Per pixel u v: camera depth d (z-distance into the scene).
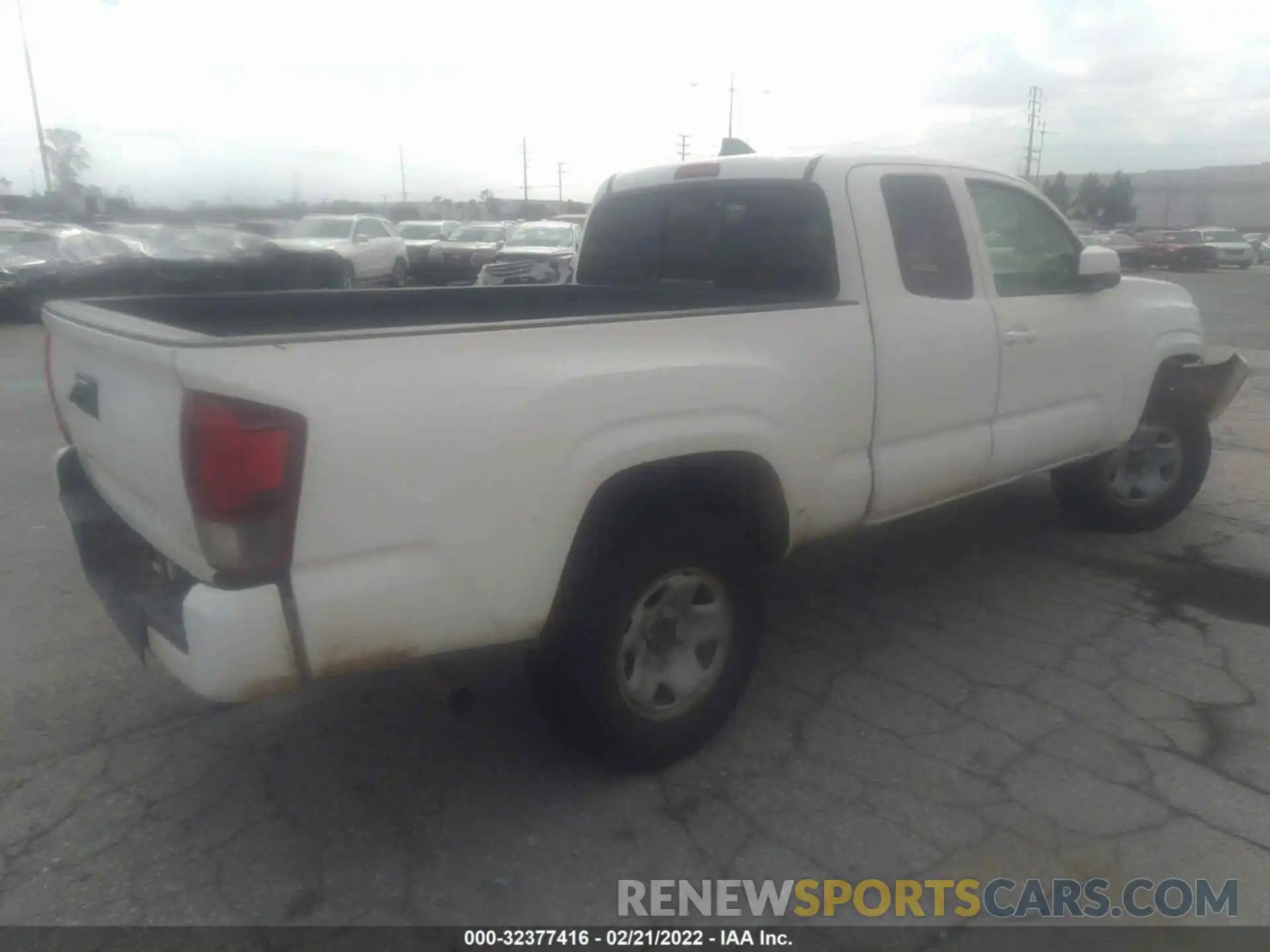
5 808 3.35
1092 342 5.05
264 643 2.64
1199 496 6.74
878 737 3.78
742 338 3.52
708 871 3.07
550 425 2.98
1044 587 5.17
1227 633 4.64
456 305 4.73
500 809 3.36
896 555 5.63
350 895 2.96
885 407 4.04
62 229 18.17
